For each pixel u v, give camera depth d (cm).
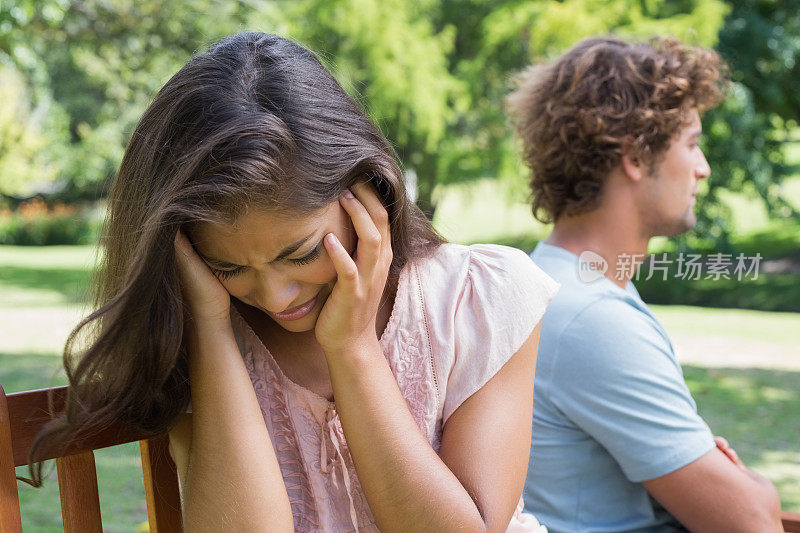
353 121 111
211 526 112
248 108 103
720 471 157
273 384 127
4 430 110
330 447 125
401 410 115
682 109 176
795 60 1062
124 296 107
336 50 1084
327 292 116
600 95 176
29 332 765
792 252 948
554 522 165
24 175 1762
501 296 127
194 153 101
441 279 128
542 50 1016
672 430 158
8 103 1717
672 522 169
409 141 1149
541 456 166
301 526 126
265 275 107
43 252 1617
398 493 112
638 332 161
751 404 533
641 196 178
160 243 105
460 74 1111
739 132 985
